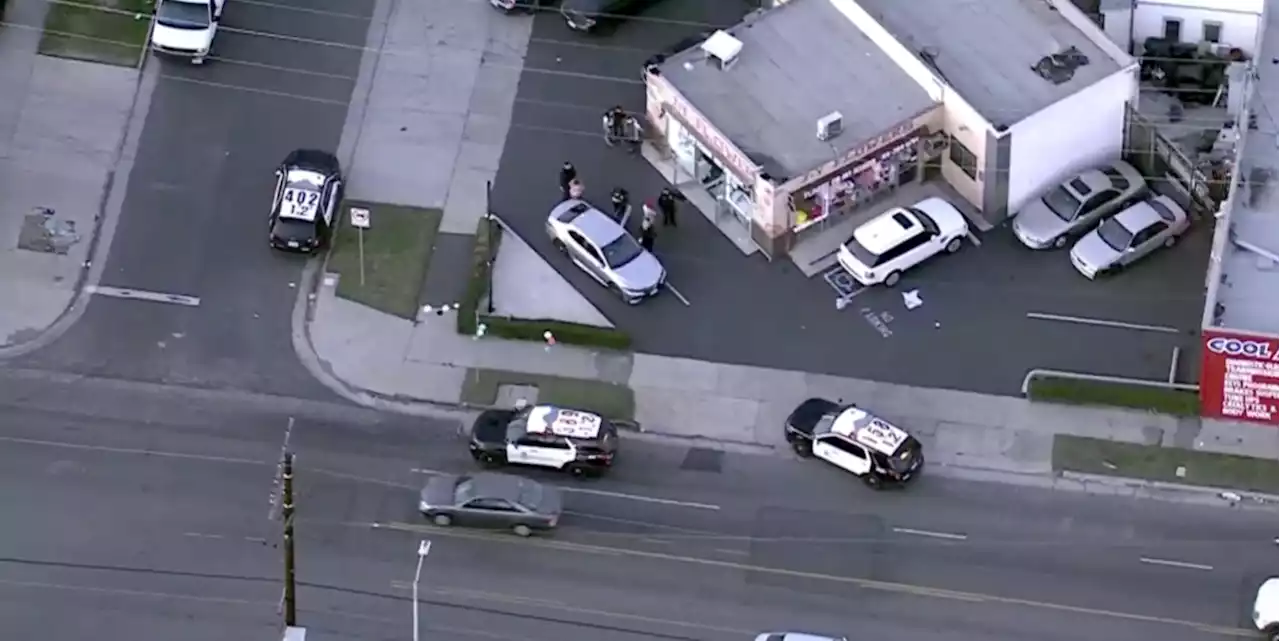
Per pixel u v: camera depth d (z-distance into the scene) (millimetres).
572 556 78125
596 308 85250
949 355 83750
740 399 82625
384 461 80750
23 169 88500
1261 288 80875
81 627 76000
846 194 87000
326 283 85750
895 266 85062
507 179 88938
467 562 77938
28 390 82438
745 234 87312
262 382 83000
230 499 79562
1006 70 87500
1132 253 85500
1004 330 84375
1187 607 76938
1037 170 87000
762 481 80375
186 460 80625
